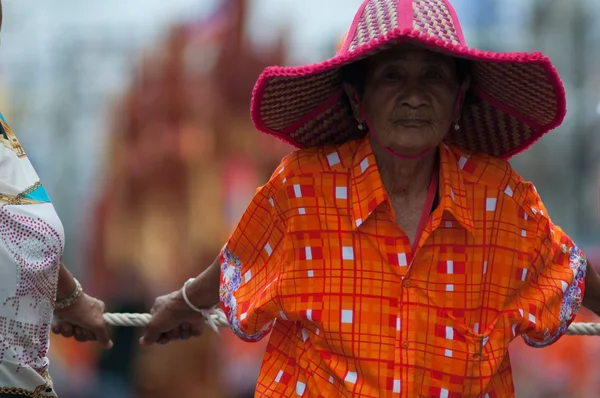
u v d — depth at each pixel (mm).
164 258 13648
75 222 14305
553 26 14141
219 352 12812
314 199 4902
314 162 4965
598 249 13492
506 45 14156
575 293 5086
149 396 12656
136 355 12727
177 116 13805
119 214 13844
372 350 4762
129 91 14078
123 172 13828
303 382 4895
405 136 4719
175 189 13734
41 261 4949
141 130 13875
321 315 4801
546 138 14125
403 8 4719
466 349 4750
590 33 14086
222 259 5305
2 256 4828
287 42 14305
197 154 13797
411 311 4762
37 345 4996
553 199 14070
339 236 4848
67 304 6039
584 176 14023
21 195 4953
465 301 4801
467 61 4918
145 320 6133
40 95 14883
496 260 4879
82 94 14680
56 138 14680
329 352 4844
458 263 4816
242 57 13984
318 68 4641
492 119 5211
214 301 5871
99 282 13797
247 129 13961
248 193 13961
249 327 5062
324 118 5199
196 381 12641
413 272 4781
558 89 4777
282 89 4918
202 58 14039
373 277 4801
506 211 4902
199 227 13680
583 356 12648
